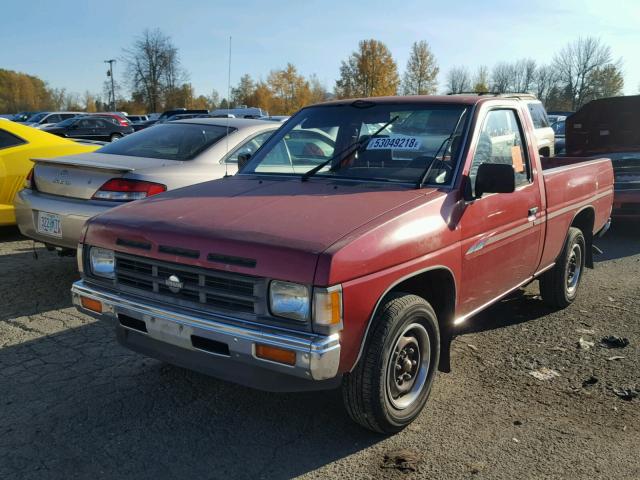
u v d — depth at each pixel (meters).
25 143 7.41
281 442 3.30
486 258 3.90
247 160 4.66
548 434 3.41
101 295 3.39
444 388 3.97
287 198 3.54
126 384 3.96
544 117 11.49
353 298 2.83
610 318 5.43
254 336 2.81
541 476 3.01
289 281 2.79
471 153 3.82
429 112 4.13
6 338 4.66
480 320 5.32
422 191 3.58
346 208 3.29
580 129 10.23
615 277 6.90
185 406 3.68
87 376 4.06
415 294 3.64
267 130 6.71
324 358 2.72
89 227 3.54
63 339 4.66
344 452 3.21
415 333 3.38
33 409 3.60
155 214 3.43
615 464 3.12
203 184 4.15
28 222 5.87
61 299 5.57
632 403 3.80
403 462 3.11
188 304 3.07
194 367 3.20
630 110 9.62
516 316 5.44
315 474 3.01
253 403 3.74
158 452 3.18
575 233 5.48
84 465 3.05
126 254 3.31
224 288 2.96
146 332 3.23
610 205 6.40
